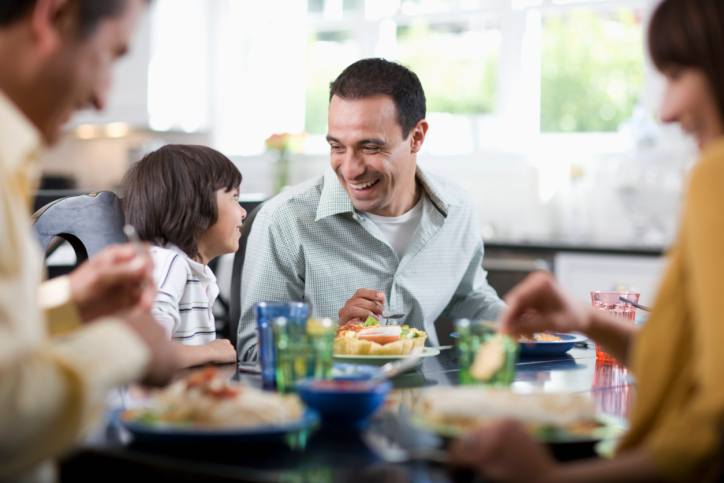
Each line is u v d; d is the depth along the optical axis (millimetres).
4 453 661
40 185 5180
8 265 697
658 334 784
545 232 4203
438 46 4473
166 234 1805
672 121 831
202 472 735
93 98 829
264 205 2076
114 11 769
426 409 861
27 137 752
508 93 4309
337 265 2008
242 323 1915
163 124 4668
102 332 739
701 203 697
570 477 688
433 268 2102
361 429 889
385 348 1327
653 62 824
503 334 1006
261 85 5035
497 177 4316
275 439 807
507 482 683
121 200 1934
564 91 4227
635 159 3973
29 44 737
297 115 4930
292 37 4922
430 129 4500
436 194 2082
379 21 4617
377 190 1942
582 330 1035
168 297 1606
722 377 662
